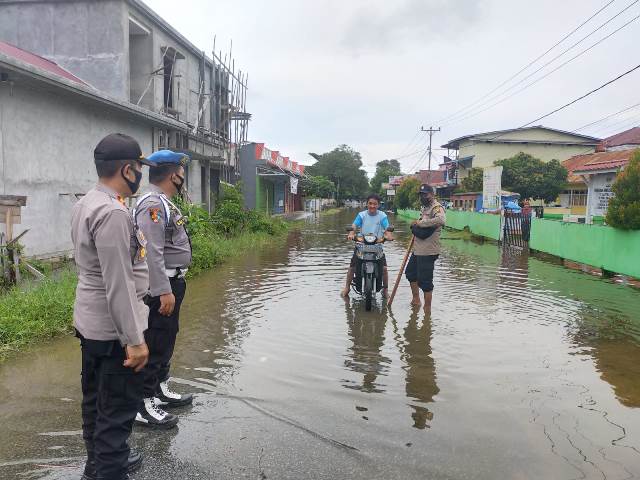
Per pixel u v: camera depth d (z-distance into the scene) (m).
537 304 7.30
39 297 5.86
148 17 14.91
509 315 6.61
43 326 5.27
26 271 7.46
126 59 13.84
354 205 86.56
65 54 13.88
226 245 13.19
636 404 3.88
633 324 6.21
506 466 2.96
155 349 3.38
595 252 10.60
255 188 27.23
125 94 13.79
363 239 7.23
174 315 3.66
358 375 4.41
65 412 3.61
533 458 3.05
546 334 5.75
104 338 2.46
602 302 7.47
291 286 8.53
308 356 4.91
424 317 6.47
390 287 8.64
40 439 3.22
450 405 3.81
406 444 3.20
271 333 5.67
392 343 5.35
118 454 2.57
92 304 2.47
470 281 9.30
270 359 4.81
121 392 2.55
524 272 10.48
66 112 10.23
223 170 21.19
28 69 8.00
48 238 9.75
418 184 44.09
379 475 2.85
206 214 13.72
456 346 5.26
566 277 9.84
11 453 3.05
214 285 8.55
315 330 5.81
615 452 3.14
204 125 19.50
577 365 4.73
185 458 3.02
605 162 17.64
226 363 4.68
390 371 4.52
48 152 9.71
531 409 3.76
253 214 18.66
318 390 4.07
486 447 3.18
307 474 2.85
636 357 4.98
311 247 15.11
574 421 3.57
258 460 3.00
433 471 2.89
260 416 3.59
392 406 3.78
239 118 21.73
